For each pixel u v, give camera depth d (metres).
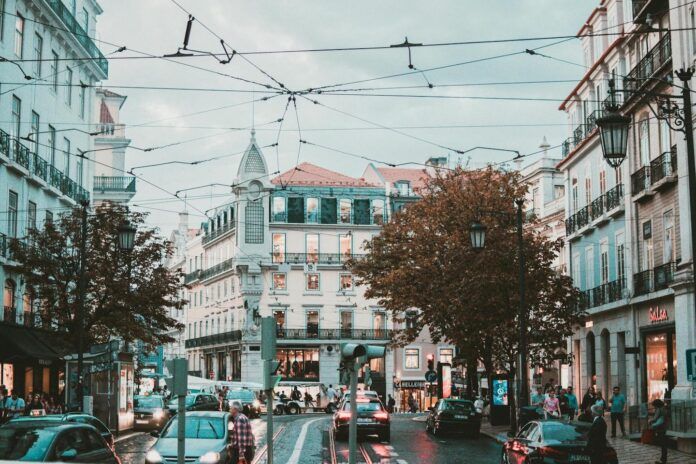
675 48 31.53
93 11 51.50
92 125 50.06
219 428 20.75
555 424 19.88
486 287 36.88
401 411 81.31
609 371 42.38
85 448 15.30
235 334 82.44
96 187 59.47
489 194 39.78
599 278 43.12
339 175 87.25
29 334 37.88
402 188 85.94
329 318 82.19
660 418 23.12
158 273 37.31
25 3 39.19
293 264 81.81
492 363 44.50
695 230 17.80
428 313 41.31
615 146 17.45
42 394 34.09
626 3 39.78
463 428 34.94
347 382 14.64
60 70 44.53
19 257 35.66
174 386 16.27
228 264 84.56
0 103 36.53
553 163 58.22
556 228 54.31
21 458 13.98
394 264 45.88
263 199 82.00
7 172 37.56
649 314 35.94
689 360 18.47
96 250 36.28
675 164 32.41
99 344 36.75
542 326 39.41
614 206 40.22
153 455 19.14
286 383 70.94
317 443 32.12
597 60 41.94
